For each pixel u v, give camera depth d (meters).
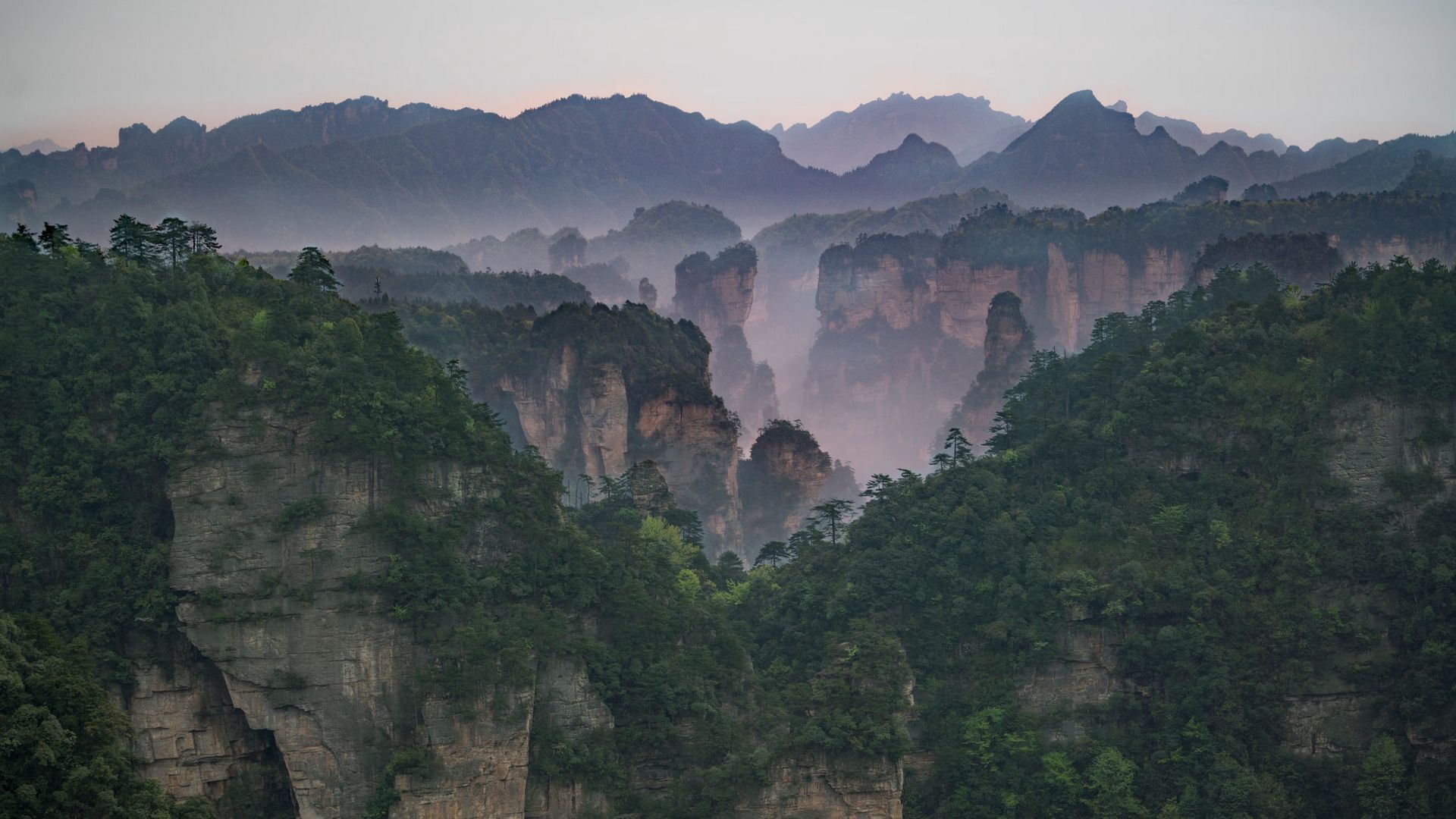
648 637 170.00
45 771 128.88
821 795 160.00
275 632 152.00
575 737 158.75
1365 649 181.38
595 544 182.88
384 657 153.12
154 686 152.12
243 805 154.62
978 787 177.12
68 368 161.00
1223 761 174.75
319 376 159.25
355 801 152.25
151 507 157.50
